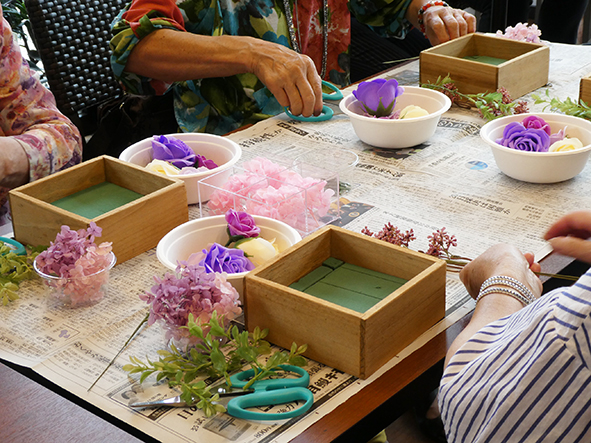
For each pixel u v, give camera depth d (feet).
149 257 3.11
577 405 1.53
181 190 3.21
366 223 3.30
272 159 3.82
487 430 1.67
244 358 2.19
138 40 5.03
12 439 1.95
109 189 3.41
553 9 8.50
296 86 4.52
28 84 4.37
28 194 3.15
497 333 1.85
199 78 5.11
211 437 1.97
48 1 5.87
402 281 2.53
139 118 5.68
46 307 2.71
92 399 2.16
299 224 3.17
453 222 3.29
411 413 4.28
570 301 1.54
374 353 2.21
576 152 3.51
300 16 5.76
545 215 3.33
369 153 4.22
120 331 2.53
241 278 2.47
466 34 5.60
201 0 5.38
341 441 1.97
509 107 4.44
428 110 4.46
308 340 2.30
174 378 2.21
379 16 6.32
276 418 2.02
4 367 2.29
